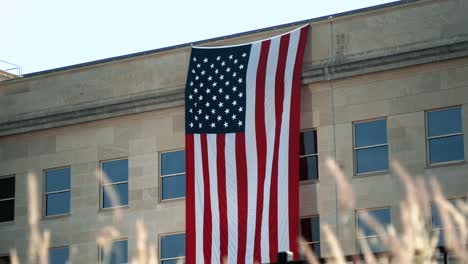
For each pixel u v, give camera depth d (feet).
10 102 423.64
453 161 335.06
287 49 364.79
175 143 384.06
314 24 364.79
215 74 374.43
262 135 359.46
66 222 400.67
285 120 357.41
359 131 351.46
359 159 349.00
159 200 383.45
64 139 409.49
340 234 341.82
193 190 367.25
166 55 392.88
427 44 343.46
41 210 408.05
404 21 349.61
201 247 360.28
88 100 406.21
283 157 353.92
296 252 343.05
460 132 335.88
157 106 388.37
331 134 353.92
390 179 339.98
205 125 370.73
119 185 393.91
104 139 400.67
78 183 402.52
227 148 363.97
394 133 344.69
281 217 348.79
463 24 340.80
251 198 355.36
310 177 354.95
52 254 401.08
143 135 392.27
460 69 339.36
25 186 414.00
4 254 411.54
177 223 377.71
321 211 348.18
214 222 360.28
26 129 415.44
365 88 352.28
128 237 385.70
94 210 396.37
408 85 345.72
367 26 354.95
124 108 394.73
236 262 352.49
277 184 352.28
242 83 368.07
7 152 421.18
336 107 354.95
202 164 367.25
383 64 347.97
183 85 386.52
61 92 413.80
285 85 361.10
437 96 340.80
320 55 360.48
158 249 379.55
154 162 387.55
